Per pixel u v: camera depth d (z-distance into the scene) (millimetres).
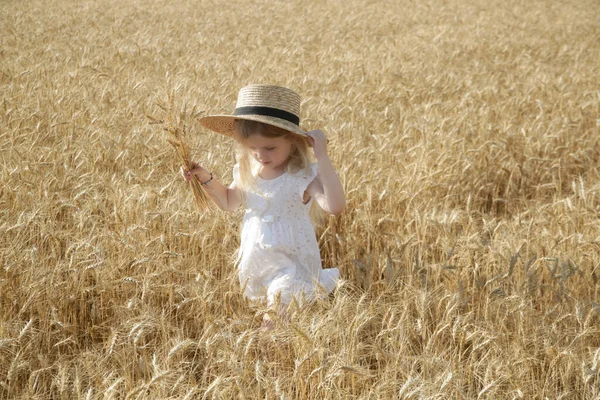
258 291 3465
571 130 6914
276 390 2398
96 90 7469
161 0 20641
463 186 5469
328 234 4305
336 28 15422
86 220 3770
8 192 4164
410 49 12477
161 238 3545
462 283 3316
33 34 11500
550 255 3768
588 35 15477
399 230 4289
